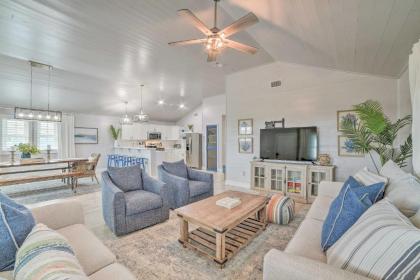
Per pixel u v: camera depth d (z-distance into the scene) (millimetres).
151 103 7898
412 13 1556
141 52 3812
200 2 2439
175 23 2885
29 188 4934
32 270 826
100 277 1134
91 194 4391
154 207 2725
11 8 2551
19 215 1240
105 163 8344
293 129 4121
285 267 887
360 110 2779
